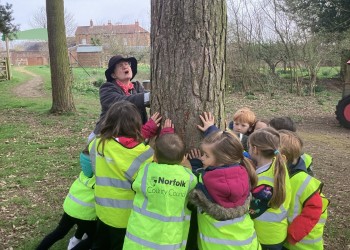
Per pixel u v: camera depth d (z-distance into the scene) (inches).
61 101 458.9
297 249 112.6
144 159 105.0
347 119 411.5
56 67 453.7
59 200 199.5
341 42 738.8
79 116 449.4
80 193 124.6
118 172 105.2
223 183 93.4
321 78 851.4
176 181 96.2
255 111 548.7
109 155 105.4
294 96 701.3
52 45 446.9
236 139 97.4
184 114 117.4
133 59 142.3
